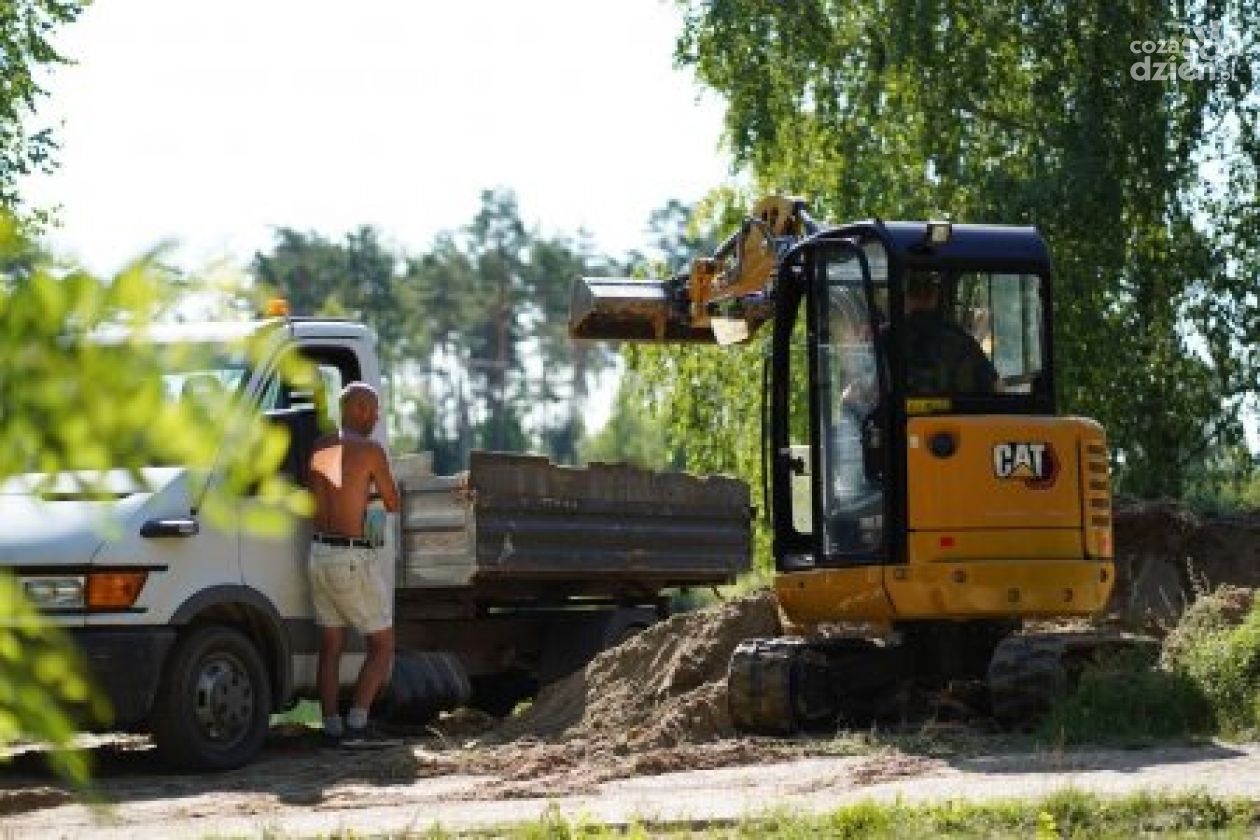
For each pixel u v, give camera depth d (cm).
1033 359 2272
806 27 5928
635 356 6312
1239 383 5406
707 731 2308
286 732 2572
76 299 329
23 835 1623
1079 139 5338
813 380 2306
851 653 2334
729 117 5975
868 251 2262
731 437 6253
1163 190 5319
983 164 5638
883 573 2205
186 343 361
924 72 5606
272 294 395
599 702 2553
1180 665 2181
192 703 2150
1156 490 5400
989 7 5597
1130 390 5388
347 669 2405
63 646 369
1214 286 5394
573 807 1655
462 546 2727
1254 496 5375
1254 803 1407
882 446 2216
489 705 3081
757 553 6103
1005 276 2270
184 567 2161
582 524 2859
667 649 2616
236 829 1605
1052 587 2203
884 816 1383
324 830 1554
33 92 4556
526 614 3009
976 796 1588
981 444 2202
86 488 347
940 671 2338
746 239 2612
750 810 1541
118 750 2406
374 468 2328
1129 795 1438
